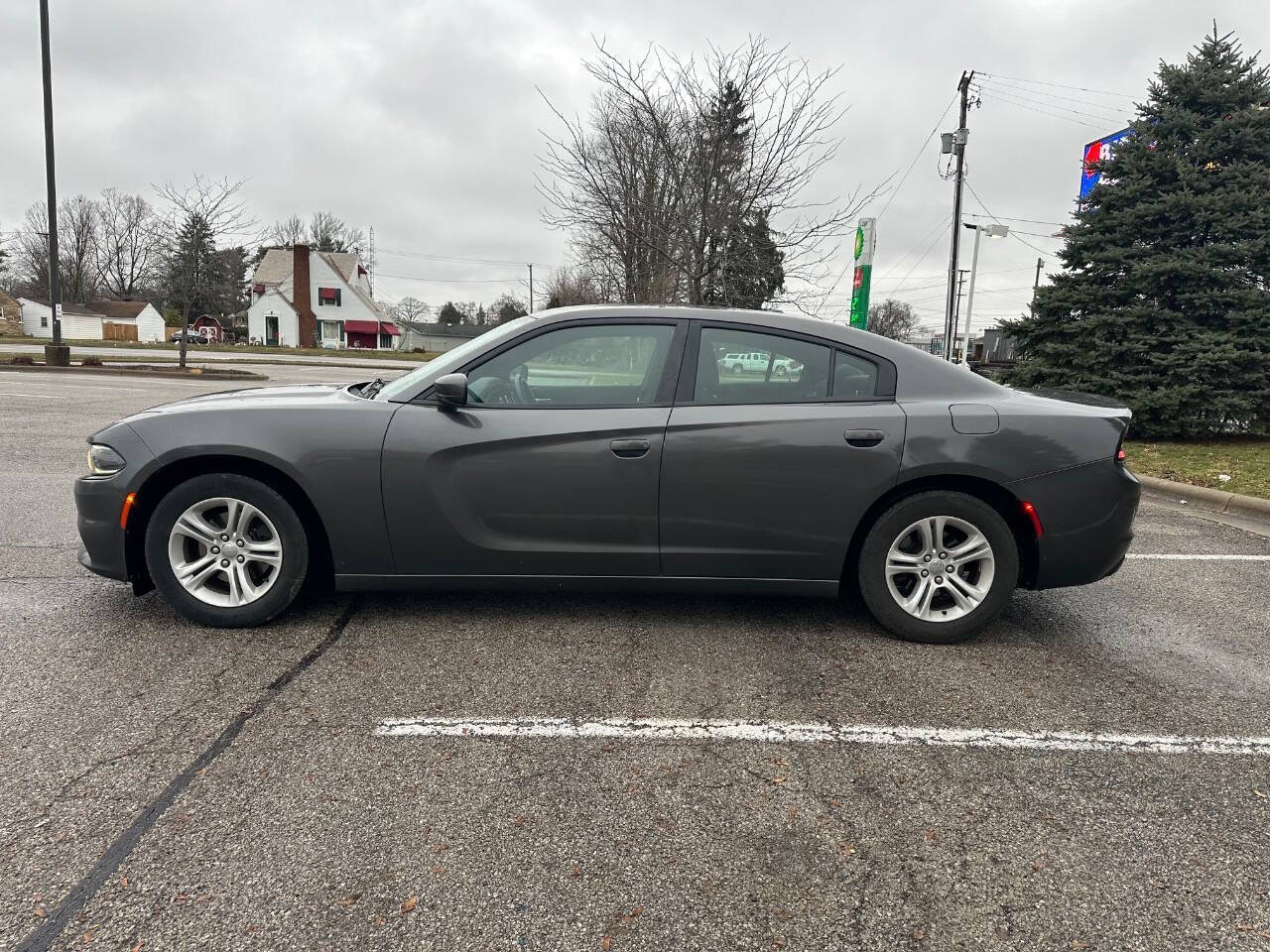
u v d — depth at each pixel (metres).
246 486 3.52
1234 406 11.27
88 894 1.95
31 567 4.50
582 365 3.61
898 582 3.71
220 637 3.56
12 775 2.44
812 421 3.51
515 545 3.55
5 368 20.05
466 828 2.25
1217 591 4.68
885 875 2.10
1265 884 2.08
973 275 24.80
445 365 3.62
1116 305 12.42
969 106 23.09
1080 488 3.54
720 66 10.47
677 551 3.56
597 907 1.96
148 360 27.44
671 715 2.95
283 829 2.22
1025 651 3.66
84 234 78.19
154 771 2.49
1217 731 2.92
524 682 3.18
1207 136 11.73
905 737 2.83
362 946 1.81
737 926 1.91
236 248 22.58
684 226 10.90
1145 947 1.86
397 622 3.79
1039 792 2.50
